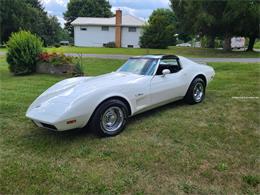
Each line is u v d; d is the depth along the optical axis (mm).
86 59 15680
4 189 2998
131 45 40500
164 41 32906
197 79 6000
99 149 3914
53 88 4855
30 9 45094
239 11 23375
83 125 4133
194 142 4109
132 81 4711
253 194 2887
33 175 3254
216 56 20484
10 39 11375
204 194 2889
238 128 4652
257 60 16609
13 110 5750
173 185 3037
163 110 5656
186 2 27391
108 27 41125
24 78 10102
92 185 3055
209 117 5215
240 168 3369
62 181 3137
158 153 3760
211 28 26391
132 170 3350
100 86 4359
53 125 3797
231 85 8219
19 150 3920
